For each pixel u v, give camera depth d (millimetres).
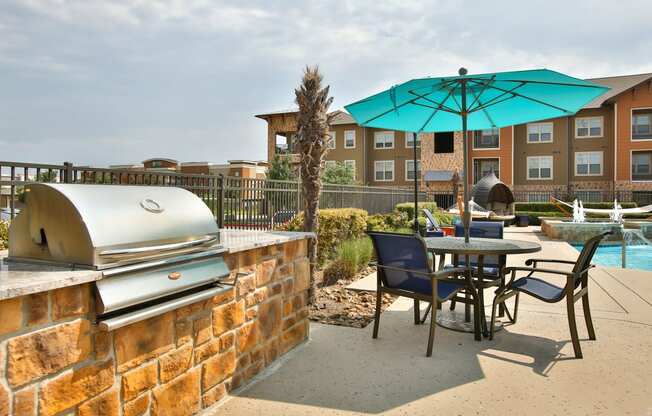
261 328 3080
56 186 2061
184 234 2377
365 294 5594
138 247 2078
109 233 1978
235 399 2664
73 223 1945
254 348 2994
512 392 2744
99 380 1870
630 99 27531
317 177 5312
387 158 32844
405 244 3537
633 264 10312
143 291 2029
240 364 2838
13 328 1536
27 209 2156
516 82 4395
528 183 30391
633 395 2699
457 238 4934
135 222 2166
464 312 4676
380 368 3137
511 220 22766
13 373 1533
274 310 3252
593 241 3379
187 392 2379
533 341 3711
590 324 3725
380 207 15258
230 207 6953
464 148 4508
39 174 4379
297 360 3299
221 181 6641
